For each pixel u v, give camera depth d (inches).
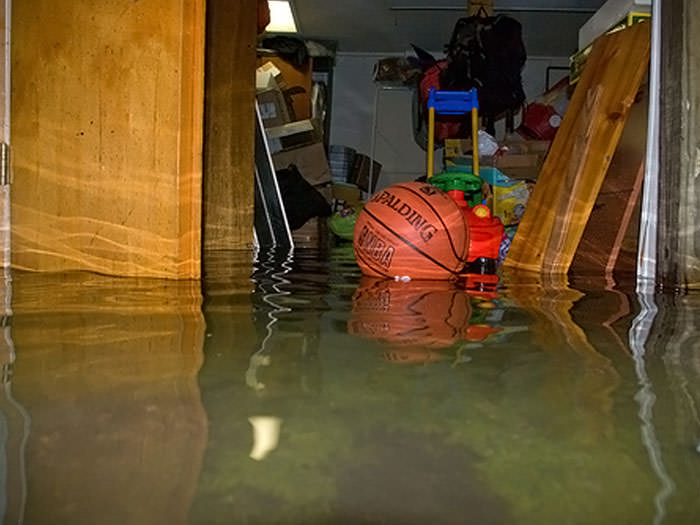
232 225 133.0
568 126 106.8
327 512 17.1
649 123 76.5
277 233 153.0
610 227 97.8
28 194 69.9
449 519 17.0
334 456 20.6
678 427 23.8
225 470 19.5
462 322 46.1
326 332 40.9
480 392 27.7
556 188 102.1
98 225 68.1
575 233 92.6
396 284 72.0
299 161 193.0
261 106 191.3
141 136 65.6
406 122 260.8
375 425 23.4
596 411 25.5
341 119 263.4
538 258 98.7
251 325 43.1
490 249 106.0
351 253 131.1
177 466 19.7
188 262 68.1
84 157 67.5
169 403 25.5
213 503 17.5
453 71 192.9
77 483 18.6
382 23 224.2
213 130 127.3
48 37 67.0
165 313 47.3
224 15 124.0
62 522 16.5
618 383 29.6
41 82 68.1
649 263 77.7
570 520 17.1
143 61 64.0
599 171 92.0
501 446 21.7
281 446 21.3
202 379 29.0
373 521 16.8
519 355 35.0
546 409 25.6
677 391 28.4
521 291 68.1
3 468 19.5
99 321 43.3
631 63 90.9
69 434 22.2
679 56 69.5
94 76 65.7
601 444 22.1
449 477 19.3
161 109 64.8
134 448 21.0
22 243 70.7
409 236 74.3
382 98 261.4
